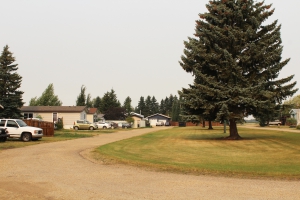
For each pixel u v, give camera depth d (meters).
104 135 36.00
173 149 18.47
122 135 36.09
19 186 8.25
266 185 8.49
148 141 25.23
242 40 24.45
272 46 24.38
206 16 25.58
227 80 24.91
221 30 24.61
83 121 52.66
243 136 30.61
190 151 17.33
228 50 25.02
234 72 23.53
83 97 91.25
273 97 24.47
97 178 9.45
